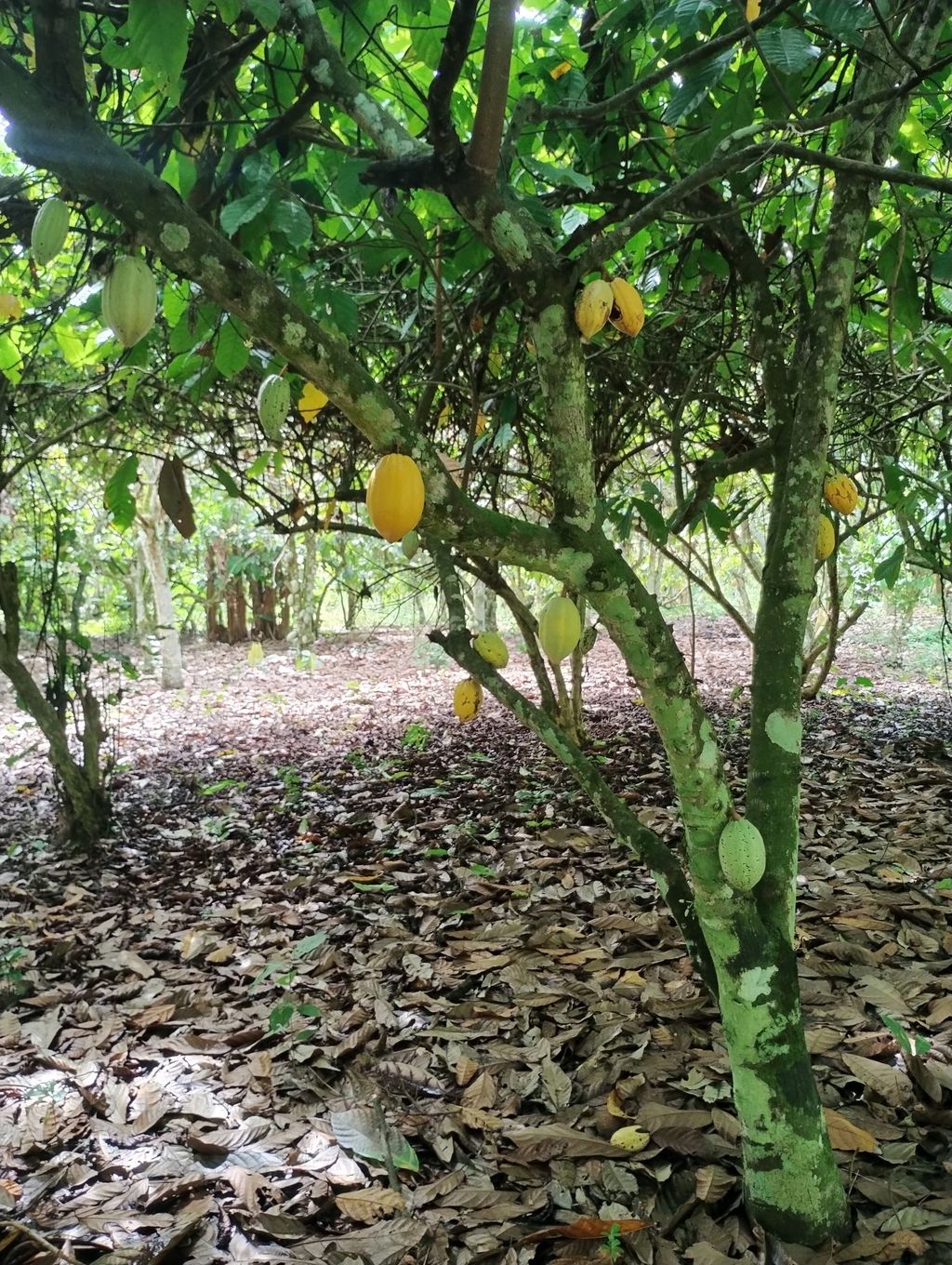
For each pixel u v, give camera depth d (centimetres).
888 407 438
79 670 515
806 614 172
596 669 1111
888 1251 167
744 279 205
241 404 490
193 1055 269
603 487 462
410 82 170
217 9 187
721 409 414
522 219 147
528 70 255
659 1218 189
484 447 472
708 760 154
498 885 388
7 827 552
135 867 464
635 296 161
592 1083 240
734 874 153
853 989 277
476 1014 280
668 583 1198
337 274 360
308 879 422
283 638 1554
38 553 657
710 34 223
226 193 223
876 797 498
